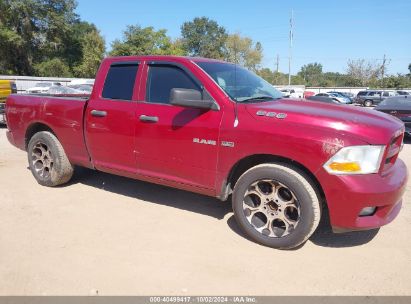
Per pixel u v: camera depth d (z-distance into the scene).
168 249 3.35
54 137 4.89
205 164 3.59
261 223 3.48
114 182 5.32
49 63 52.50
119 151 4.19
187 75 3.78
